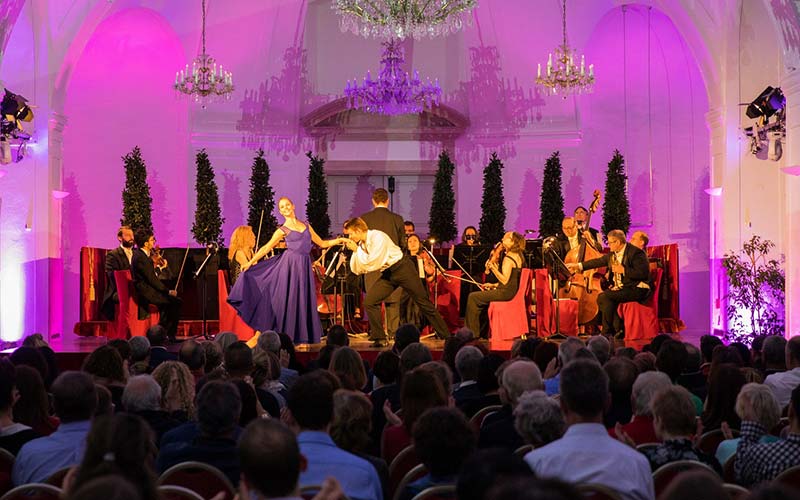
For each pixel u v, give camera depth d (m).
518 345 8.27
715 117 15.88
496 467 2.64
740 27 15.30
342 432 4.48
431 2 14.49
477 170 19.03
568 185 18.58
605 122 18.39
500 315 13.01
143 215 16.67
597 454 3.85
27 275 14.94
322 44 19.09
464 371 6.38
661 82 17.94
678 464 4.12
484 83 18.94
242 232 13.74
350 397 4.56
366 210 19.23
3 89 13.40
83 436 4.46
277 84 18.72
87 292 15.41
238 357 6.22
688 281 17.62
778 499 2.10
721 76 15.73
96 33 17.09
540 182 18.73
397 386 6.30
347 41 19.14
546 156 18.70
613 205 17.33
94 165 17.33
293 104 18.88
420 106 17.19
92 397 4.50
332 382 4.97
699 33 15.81
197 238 17.16
